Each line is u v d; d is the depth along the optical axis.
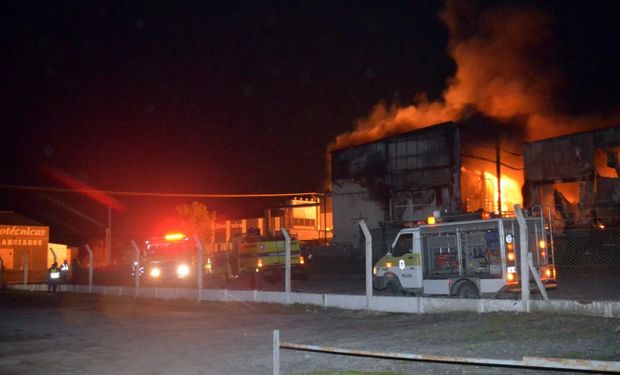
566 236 25.17
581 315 12.33
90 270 31.09
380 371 8.99
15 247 56.50
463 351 9.98
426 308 15.24
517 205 13.59
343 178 46.62
